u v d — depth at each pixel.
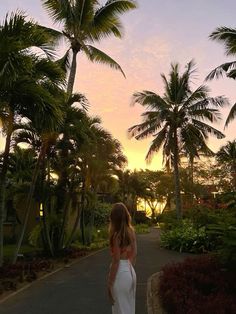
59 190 17.94
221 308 6.86
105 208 34.00
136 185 53.84
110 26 21.92
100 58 22.25
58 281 11.59
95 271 13.60
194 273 9.30
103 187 26.88
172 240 21.11
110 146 20.09
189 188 46.62
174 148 31.25
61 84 11.80
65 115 13.60
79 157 18.28
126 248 5.60
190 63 31.25
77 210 22.12
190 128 31.28
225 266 9.14
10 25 10.68
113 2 21.22
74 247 20.66
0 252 12.43
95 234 26.25
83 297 9.45
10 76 9.92
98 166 19.97
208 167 48.59
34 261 15.02
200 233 19.56
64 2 20.53
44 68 11.46
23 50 10.77
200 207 18.45
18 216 23.03
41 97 10.73
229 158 35.81
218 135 31.45
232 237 8.62
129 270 5.55
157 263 15.62
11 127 12.34
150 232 43.44
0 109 11.22
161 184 66.31
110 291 5.54
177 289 8.30
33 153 17.23
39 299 9.24
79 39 21.19
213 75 23.14
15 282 11.02
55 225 17.80
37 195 17.03
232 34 21.97
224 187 18.98
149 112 31.81
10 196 18.02
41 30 11.26
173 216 30.80
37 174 15.38
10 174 18.45
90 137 17.39
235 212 10.26
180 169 49.69
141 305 8.60
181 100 31.25
